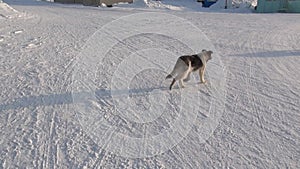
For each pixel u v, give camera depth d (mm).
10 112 5750
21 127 5227
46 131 5133
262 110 6117
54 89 6910
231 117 5805
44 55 9664
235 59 9945
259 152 4645
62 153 4543
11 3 34156
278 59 10031
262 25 18859
